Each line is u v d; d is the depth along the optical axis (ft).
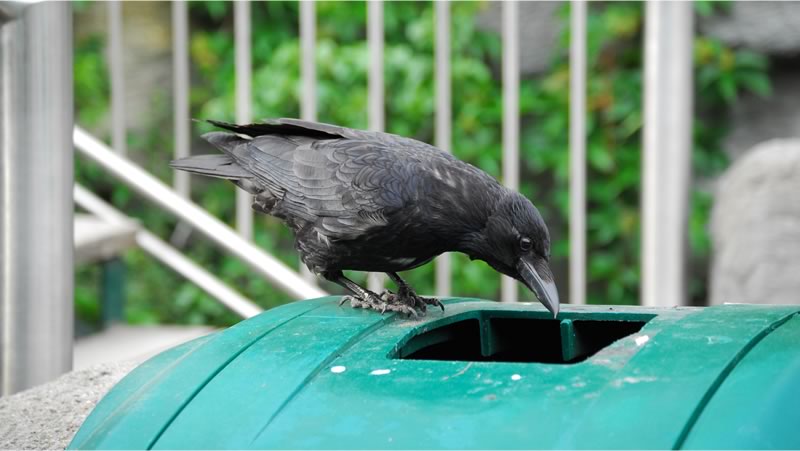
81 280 37.29
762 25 37.78
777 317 11.25
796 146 31.99
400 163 17.87
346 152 18.33
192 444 9.63
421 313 13.21
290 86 39.78
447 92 25.22
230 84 42.14
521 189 40.27
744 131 38.99
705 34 38.47
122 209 41.22
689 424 8.84
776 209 31.14
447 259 25.80
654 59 23.73
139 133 42.06
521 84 40.09
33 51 19.45
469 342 13.82
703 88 38.91
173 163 19.83
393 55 39.52
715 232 33.47
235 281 39.93
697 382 9.33
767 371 9.49
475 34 39.88
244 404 9.98
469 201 17.47
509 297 25.58
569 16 39.04
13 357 20.04
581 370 9.91
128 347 28.07
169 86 42.29
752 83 38.17
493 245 17.47
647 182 24.08
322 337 11.30
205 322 38.99
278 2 40.55
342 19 40.11
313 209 18.28
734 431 8.74
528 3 39.58
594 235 40.14
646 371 9.64
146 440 9.81
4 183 19.69
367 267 18.66
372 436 9.23
